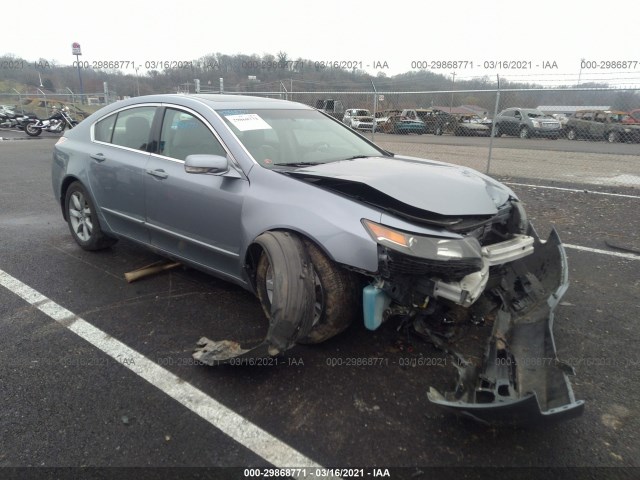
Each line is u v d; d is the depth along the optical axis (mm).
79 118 20125
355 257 2609
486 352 2604
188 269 4402
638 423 2451
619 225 6020
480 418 2230
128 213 4070
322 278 2787
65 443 2295
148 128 3965
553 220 6309
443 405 2217
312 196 2865
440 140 14898
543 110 17156
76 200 4730
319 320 2889
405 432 2383
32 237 5410
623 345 3164
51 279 4184
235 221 3176
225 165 3168
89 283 4102
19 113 22953
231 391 2689
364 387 2715
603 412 2533
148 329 3342
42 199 7492
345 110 14633
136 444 2299
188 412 2521
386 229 2592
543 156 13227
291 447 2291
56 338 3229
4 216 6387
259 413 2516
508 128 17750
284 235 2803
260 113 3812
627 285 4109
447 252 2559
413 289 2660
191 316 3521
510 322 2910
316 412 2520
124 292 3926
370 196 2809
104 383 2752
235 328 3348
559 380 2316
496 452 2264
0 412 2496
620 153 13820
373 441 2324
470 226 2756
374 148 4246
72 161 4586
